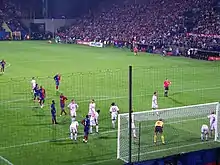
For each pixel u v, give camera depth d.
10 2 97.38
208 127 25.22
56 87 37.16
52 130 25.47
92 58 60.28
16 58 59.88
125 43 76.25
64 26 96.94
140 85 39.69
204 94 35.94
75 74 45.75
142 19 85.00
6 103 32.25
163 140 23.06
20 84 39.94
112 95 35.28
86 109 30.58
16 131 25.22
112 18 91.25
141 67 51.06
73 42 86.44
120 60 57.84
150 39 74.50
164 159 17.38
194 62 56.22
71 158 20.89
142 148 22.19
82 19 97.19
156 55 64.69
